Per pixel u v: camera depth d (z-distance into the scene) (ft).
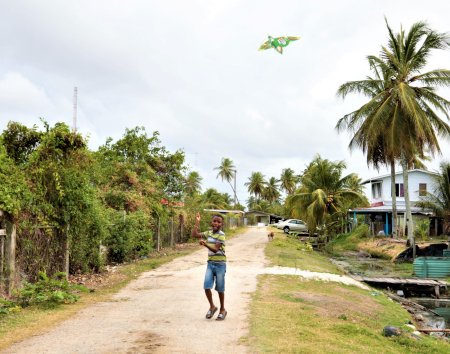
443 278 66.39
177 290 35.76
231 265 56.18
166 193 85.61
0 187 29.60
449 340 32.27
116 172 71.15
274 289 37.96
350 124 94.63
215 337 21.40
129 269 48.96
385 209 130.62
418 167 145.59
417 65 91.66
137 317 25.75
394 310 39.75
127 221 56.24
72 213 38.45
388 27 92.89
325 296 36.70
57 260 37.81
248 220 277.64
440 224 126.52
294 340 21.30
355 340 23.30
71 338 21.20
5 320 24.31
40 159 36.68
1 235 29.07
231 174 305.53
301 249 96.02
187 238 98.89
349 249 120.78
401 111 89.35
